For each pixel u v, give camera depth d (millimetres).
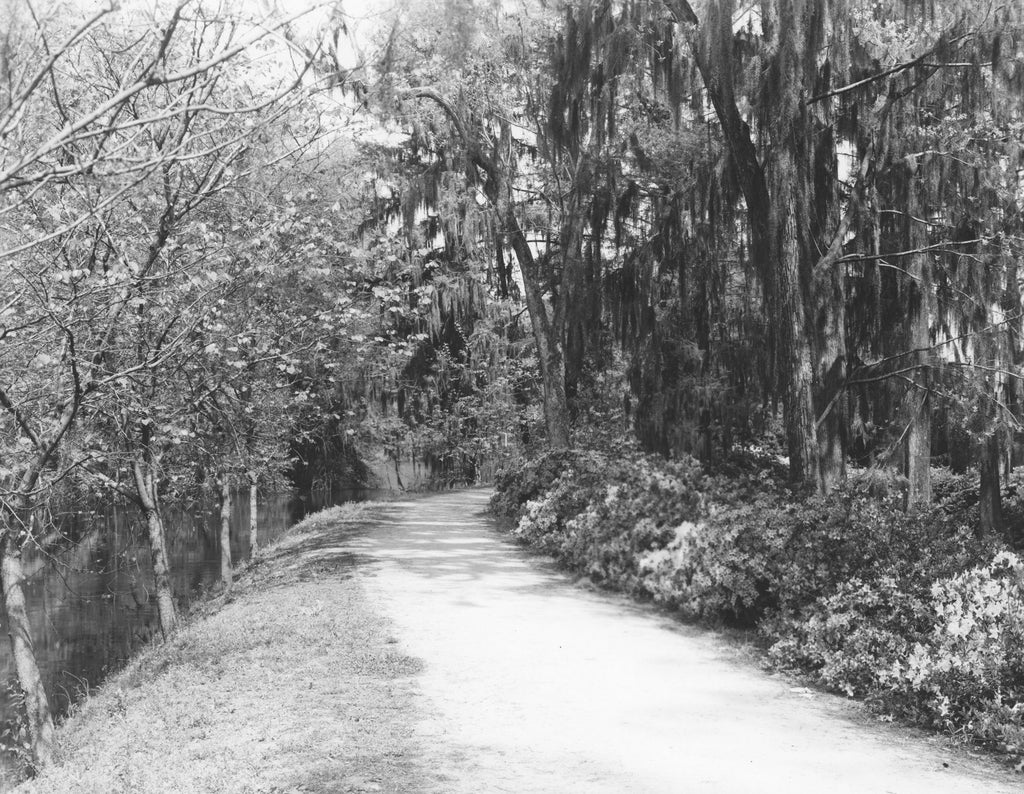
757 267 16203
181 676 8305
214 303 10078
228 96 8148
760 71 14562
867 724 6621
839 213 17766
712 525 10852
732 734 6281
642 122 21750
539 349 23062
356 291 14297
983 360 17406
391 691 7195
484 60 20469
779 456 22531
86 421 9930
